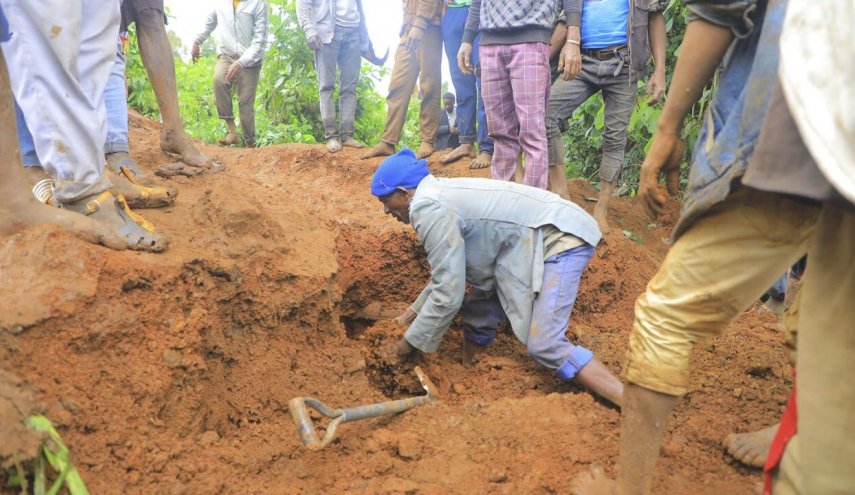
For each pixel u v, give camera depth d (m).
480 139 5.84
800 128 1.40
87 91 2.82
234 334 3.24
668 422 3.03
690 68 1.93
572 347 3.39
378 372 3.72
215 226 3.38
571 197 5.82
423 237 3.39
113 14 2.88
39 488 2.04
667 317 1.99
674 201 6.05
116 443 2.38
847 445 1.68
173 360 2.67
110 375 2.47
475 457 2.78
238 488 2.49
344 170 6.14
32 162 3.12
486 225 3.41
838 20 1.42
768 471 1.90
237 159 6.79
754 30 1.85
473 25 5.32
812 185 1.52
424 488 2.60
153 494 2.33
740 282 1.90
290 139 9.52
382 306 4.42
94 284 2.51
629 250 5.01
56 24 2.59
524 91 4.56
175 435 2.61
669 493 2.54
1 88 2.50
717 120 1.89
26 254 2.46
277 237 3.56
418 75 6.32
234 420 3.08
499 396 3.62
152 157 4.80
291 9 9.64
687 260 1.93
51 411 2.25
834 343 1.68
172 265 2.82
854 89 1.37
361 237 4.46
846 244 1.64
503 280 3.47
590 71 4.85
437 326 3.45
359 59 6.80
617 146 5.03
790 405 1.89
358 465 2.78
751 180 1.62
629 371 2.09
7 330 2.26
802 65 1.44
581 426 2.94
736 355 3.63
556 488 2.54
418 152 6.42
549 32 4.59
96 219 2.85
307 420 2.68
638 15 4.57
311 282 3.50
